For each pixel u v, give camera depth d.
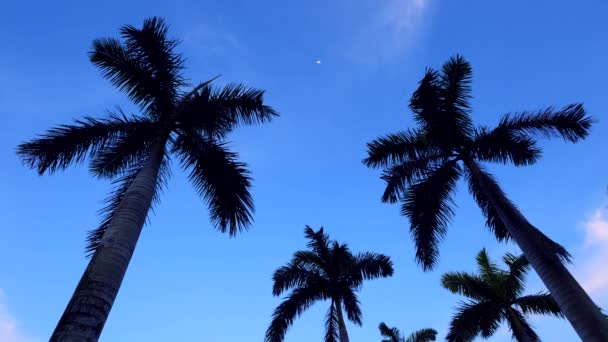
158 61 11.77
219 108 12.03
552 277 10.61
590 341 9.41
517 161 14.59
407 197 14.84
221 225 11.38
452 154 15.42
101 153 11.55
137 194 8.81
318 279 21.05
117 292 6.86
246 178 11.59
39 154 10.52
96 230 10.52
